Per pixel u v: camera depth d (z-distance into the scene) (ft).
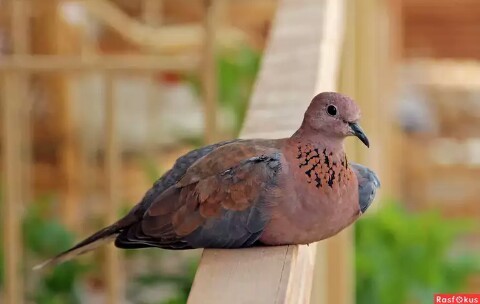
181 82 13.96
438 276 11.11
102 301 11.62
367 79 11.80
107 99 8.82
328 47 8.04
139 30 14.25
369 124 12.20
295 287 6.98
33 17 13.83
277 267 6.99
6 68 8.84
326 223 7.26
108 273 8.79
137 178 14.03
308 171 7.24
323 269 8.14
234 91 12.05
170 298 10.00
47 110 14.21
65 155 14.29
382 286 10.88
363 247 11.12
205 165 7.29
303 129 7.32
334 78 8.07
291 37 8.11
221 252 7.11
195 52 14.28
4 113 8.86
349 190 7.30
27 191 12.33
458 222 12.07
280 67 7.95
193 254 11.21
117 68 8.80
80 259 10.87
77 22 14.12
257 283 6.91
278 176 7.22
